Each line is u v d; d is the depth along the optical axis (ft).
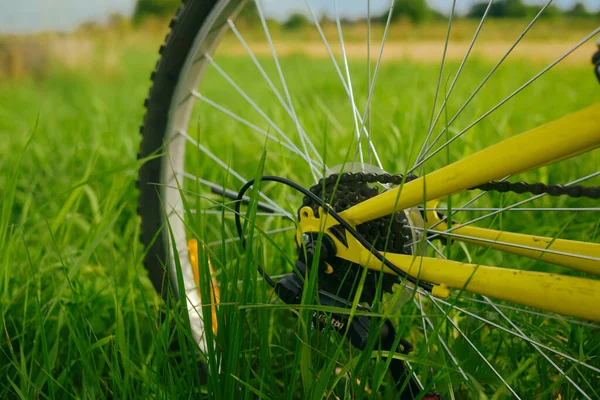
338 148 9.97
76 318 4.49
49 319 5.49
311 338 4.17
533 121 13.15
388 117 11.62
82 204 9.25
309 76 34.73
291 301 4.40
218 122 14.39
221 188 5.49
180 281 4.17
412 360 3.85
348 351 4.60
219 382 4.11
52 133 13.69
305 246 4.36
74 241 7.74
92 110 18.10
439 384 4.51
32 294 5.61
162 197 5.24
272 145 10.40
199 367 5.05
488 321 4.41
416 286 3.82
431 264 3.98
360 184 4.35
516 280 3.67
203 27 4.87
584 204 7.86
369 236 4.25
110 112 17.20
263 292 4.81
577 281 3.48
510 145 3.44
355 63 52.60
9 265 5.41
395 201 3.87
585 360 4.56
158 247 5.28
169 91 5.06
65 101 26.05
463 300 5.45
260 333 4.35
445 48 4.32
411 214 4.52
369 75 4.78
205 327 4.09
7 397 4.81
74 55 40.14
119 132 13.19
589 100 16.85
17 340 5.39
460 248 6.64
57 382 4.16
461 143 9.50
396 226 4.24
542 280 3.59
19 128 14.69
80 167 10.76
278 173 8.84
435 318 5.12
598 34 3.47
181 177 5.48
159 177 5.21
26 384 4.21
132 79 39.75
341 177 4.36
